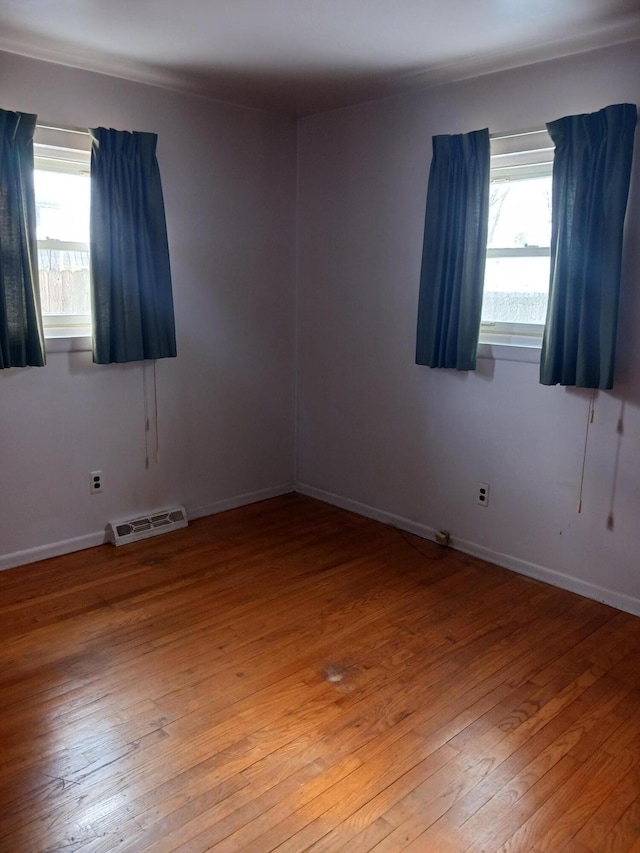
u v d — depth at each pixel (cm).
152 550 359
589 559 308
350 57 307
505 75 310
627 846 175
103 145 323
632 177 271
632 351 281
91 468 356
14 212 299
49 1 248
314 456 443
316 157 405
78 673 246
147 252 346
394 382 383
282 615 291
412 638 274
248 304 410
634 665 256
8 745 208
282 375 438
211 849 171
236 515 415
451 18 260
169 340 366
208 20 265
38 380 329
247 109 387
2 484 325
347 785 193
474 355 332
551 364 297
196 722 220
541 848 173
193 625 282
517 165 316
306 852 171
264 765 201
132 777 195
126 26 273
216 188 381
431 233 340
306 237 421
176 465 393
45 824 178
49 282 333
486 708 229
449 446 360
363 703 231
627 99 271
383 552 360
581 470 305
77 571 332
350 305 400
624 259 277
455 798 189
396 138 359
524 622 287
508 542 340
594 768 202
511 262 325
